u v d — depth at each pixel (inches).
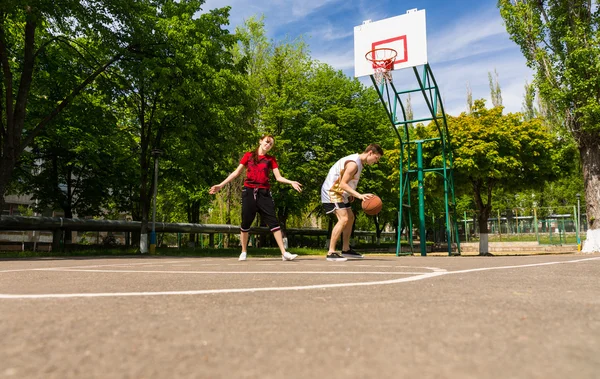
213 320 63.9
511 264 221.9
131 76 655.1
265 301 83.0
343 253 305.1
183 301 83.6
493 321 61.3
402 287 105.3
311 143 1152.8
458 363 40.1
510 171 781.3
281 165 1064.2
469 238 1696.6
